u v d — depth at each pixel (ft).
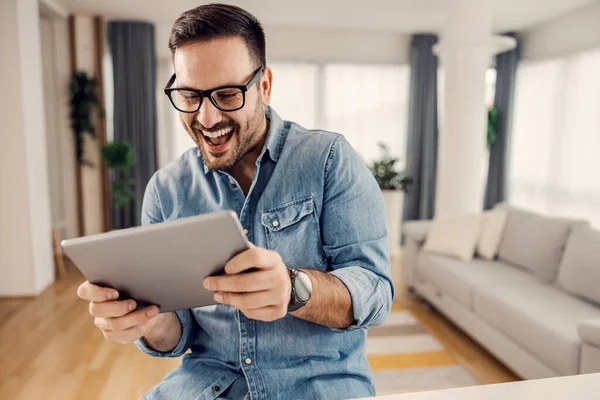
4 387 7.14
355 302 2.49
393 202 15.71
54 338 8.94
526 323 6.91
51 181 14.85
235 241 1.90
